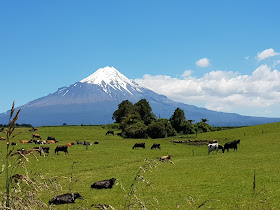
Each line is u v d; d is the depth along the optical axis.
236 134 88.06
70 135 103.44
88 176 35.06
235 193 23.23
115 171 38.50
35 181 3.83
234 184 26.66
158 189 26.03
